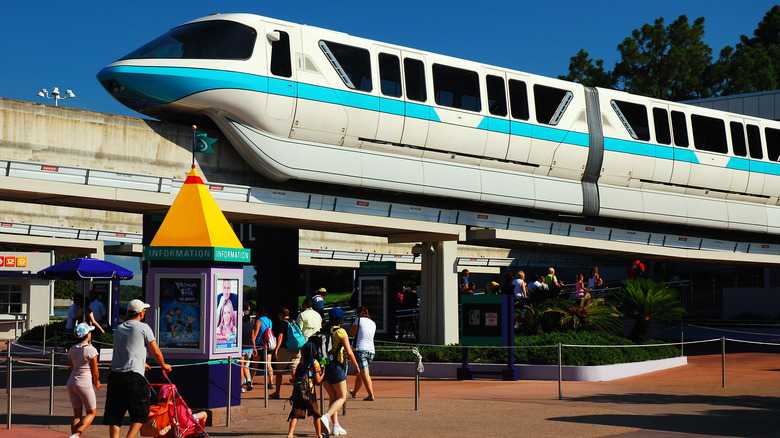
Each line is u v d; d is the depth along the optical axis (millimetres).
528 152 23750
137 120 18188
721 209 29000
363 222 20469
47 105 16891
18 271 34688
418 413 12664
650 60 62844
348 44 20297
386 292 21141
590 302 21953
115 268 22328
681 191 27922
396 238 22922
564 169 24750
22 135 16453
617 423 11461
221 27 18766
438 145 21844
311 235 34438
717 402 13898
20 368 21297
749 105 41594
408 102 21141
